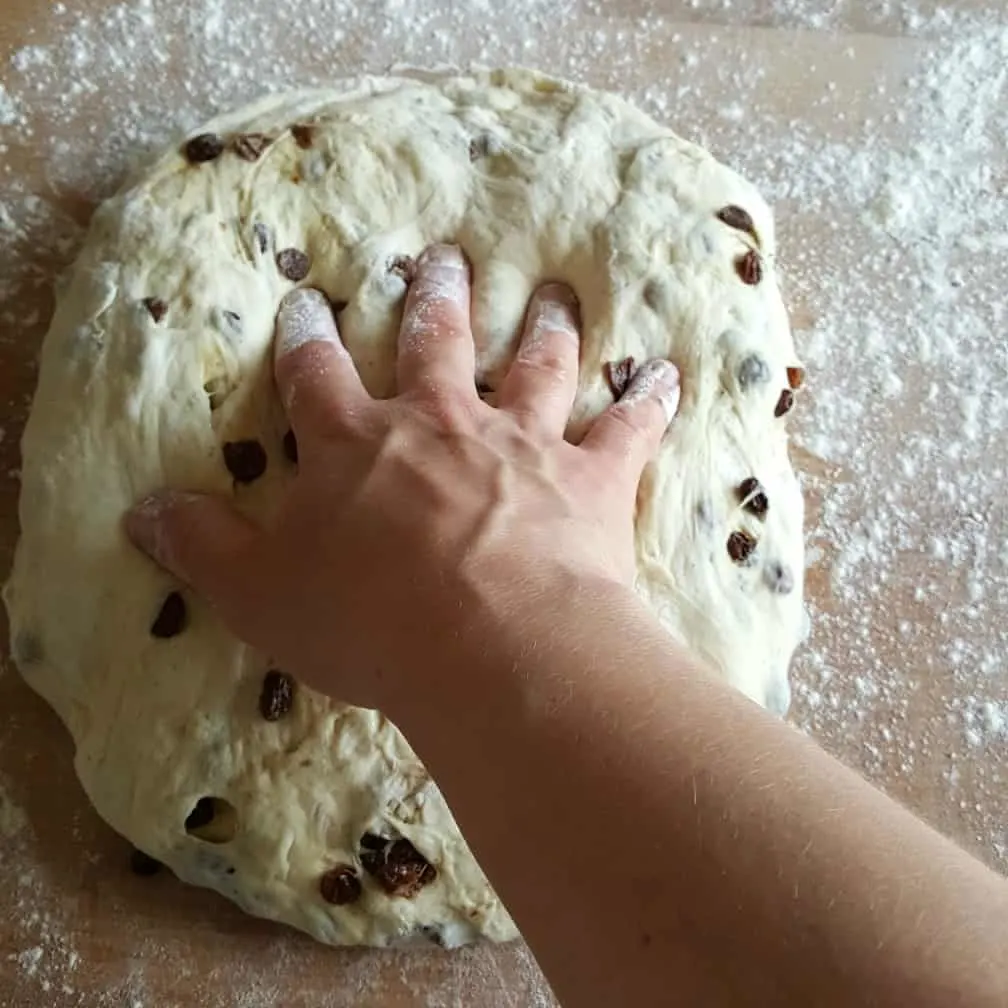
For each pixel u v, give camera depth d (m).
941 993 0.13
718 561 0.32
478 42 0.39
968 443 0.38
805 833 0.15
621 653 0.18
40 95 0.36
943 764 0.36
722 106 0.40
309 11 0.38
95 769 0.30
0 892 0.31
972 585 0.37
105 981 0.31
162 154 0.33
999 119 0.41
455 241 0.33
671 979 0.15
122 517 0.29
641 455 0.28
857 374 0.38
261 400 0.30
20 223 0.35
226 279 0.30
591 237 0.33
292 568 0.24
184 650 0.29
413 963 0.32
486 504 0.22
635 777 0.16
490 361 0.31
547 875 0.16
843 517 0.37
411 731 0.20
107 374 0.29
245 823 0.29
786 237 0.39
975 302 0.39
